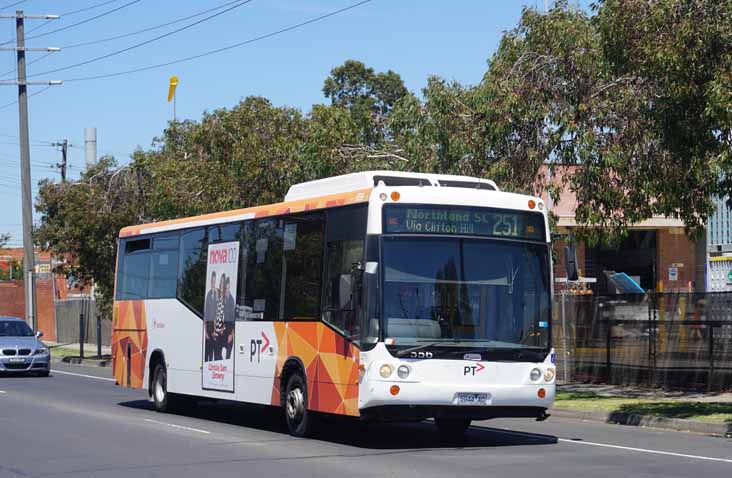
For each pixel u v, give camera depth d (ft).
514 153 72.90
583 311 85.61
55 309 183.11
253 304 56.44
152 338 68.85
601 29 60.90
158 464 42.04
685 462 42.45
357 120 96.84
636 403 67.15
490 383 46.09
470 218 47.39
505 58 73.61
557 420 63.46
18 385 91.30
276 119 101.19
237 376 57.77
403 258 45.96
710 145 58.18
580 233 73.87
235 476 38.58
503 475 38.27
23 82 132.98
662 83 60.34
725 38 55.77
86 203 122.93
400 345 45.01
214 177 101.40
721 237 133.18
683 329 76.54
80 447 47.88
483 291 46.88
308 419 51.08
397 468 40.29
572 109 70.18
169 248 67.72
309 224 51.67
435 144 75.20
